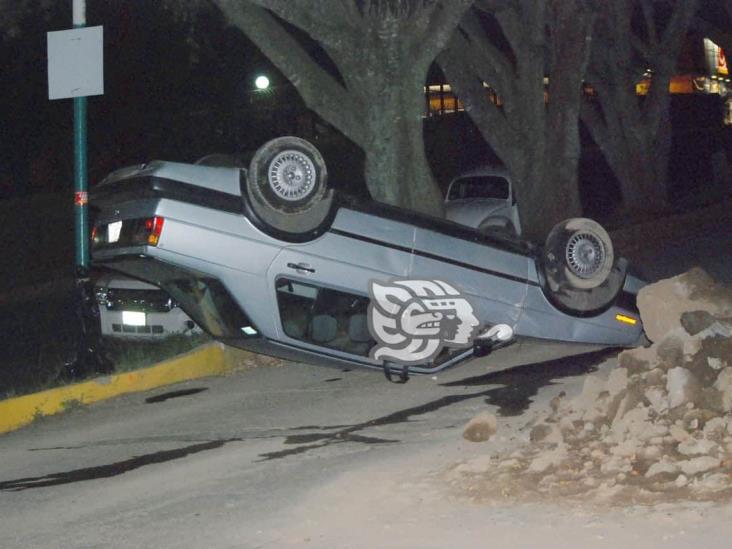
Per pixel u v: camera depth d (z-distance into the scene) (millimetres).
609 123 26219
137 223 9758
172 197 9703
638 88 41500
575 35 19453
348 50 14695
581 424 8086
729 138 40375
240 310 10039
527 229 19766
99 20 25672
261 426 10023
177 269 10109
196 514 7324
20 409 11258
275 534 6652
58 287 22766
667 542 5766
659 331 9383
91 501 8078
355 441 9047
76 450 9898
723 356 8125
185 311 10922
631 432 7555
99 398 11859
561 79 19562
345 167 31891
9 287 22500
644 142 26281
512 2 19500
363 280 10297
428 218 10617
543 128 19734
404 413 9953
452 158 34469
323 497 7328
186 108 29719
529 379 10938
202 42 26281
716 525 5918
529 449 7852
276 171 9836
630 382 8047
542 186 19797
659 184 26875
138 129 29031
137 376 12164
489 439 8398
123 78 28000
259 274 9930
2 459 9844
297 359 10703
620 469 7023
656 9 34250
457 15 14680
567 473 7109
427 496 7031
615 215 26078
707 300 9258
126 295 13609
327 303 10312
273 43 14555
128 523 7312
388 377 10719
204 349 12711
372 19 14625
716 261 19594
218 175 9930
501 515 6473
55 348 16078
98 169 28312
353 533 6484
